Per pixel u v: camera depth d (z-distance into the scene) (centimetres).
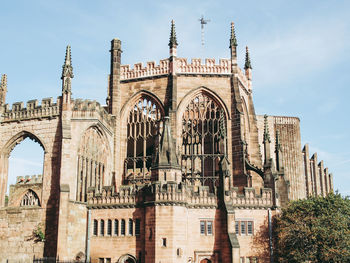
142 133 9550
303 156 13538
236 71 8956
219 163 7500
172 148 7381
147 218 6962
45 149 7606
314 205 7231
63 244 6912
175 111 8562
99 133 8256
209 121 9062
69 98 7638
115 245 7206
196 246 7088
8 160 8131
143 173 8662
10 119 8044
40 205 7438
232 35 9131
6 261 7362
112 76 9188
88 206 7494
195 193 7269
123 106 9112
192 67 8962
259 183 8812
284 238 6919
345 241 6638
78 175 7500
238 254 6850
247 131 9738
